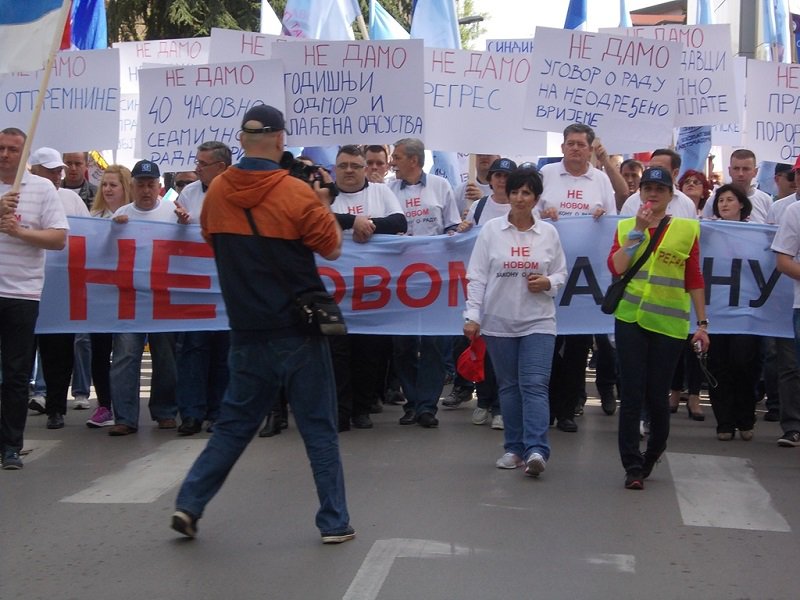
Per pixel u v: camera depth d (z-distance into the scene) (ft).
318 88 32.50
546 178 29.76
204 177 29.30
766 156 34.88
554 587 16.25
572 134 29.25
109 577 16.72
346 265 29.32
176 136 32.71
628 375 22.36
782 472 24.49
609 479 23.29
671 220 22.43
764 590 16.40
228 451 18.34
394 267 29.35
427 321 29.35
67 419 31.30
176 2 93.30
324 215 17.69
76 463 24.93
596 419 31.32
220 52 35.91
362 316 29.30
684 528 19.61
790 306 28.81
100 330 28.91
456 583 16.33
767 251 29.12
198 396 28.58
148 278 29.01
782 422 27.81
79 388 33.73
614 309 22.49
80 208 30.17
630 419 22.39
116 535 18.94
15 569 17.16
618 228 22.85
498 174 29.66
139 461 25.00
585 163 29.50
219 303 28.91
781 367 28.14
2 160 24.35
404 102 32.32
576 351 28.86
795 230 25.29
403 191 31.42
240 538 18.69
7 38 24.72
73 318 28.99
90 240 29.09
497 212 29.86
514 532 19.06
